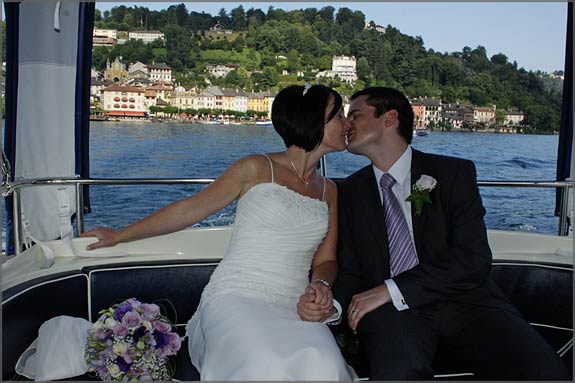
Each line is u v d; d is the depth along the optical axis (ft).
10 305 6.31
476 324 6.62
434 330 6.79
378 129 7.23
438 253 6.91
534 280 8.14
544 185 9.33
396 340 6.25
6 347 6.21
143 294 7.77
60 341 6.67
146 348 6.35
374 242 7.13
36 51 11.31
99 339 6.36
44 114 11.46
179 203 6.97
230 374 5.68
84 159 12.11
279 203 6.81
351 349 7.04
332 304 6.50
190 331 7.15
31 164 11.47
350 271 7.19
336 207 7.60
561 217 10.44
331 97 7.00
